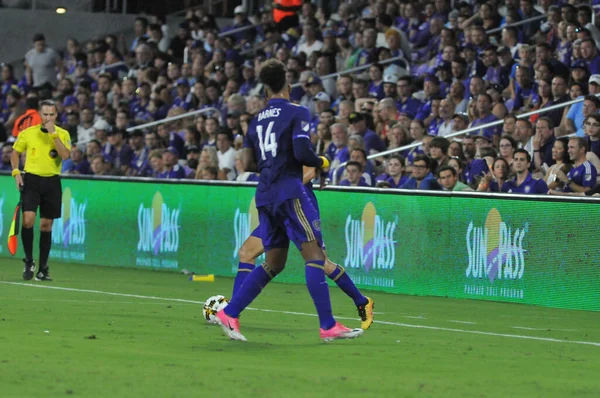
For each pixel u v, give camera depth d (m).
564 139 43.69
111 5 97.69
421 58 67.38
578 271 38.75
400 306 38.81
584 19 56.81
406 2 70.50
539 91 52.03
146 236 55.84
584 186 42.69
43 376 19.50
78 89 80.31
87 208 59.06
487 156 46.41
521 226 40.50
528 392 19.25
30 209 45.75
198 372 20.48
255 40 84.06
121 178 57.09
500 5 67.06
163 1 97.94
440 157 47.78
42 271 46.47
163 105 74.56
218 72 73.94
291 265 48.94
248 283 26.06
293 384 19.38
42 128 45.84
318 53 69.00
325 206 47.88
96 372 20.14
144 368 20.84
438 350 25.38
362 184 49.50
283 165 25.56
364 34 67.38
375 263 45.81
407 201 44.59
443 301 41.22
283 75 26.05
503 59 56.94
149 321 30.20
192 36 85.81
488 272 41.62
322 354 23.95
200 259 53.00
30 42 97.62
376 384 19.66
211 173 55.47
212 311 29.62
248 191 50.72
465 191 42.75
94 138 71.75
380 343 26.45
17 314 31.03
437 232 43.47
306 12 79.12
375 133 54.84
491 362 23.39
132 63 88.69
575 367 22.91
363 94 61.28
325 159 25.98
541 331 31.02
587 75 52.06
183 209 53.84
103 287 43.66
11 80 91.38
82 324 28.80
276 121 25.58
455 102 56.53
